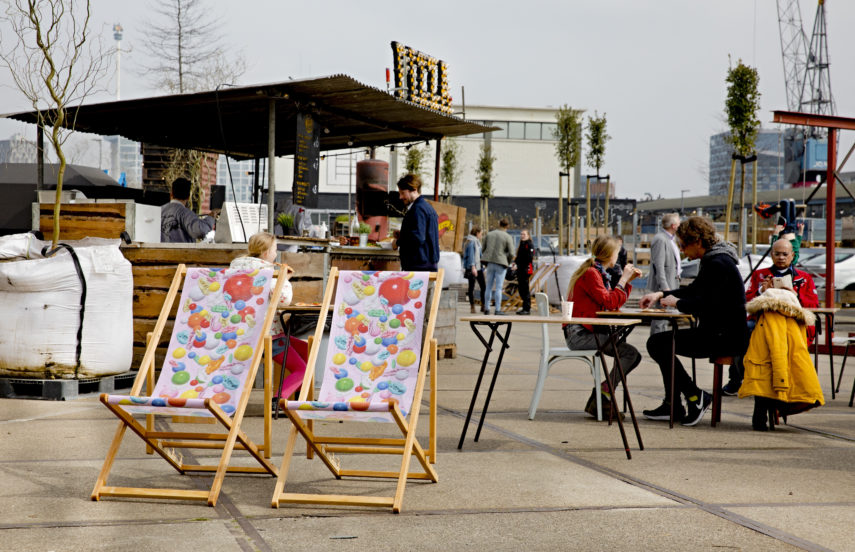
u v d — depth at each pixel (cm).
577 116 3162
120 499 455
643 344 1455
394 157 3691
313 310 684
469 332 1653
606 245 727
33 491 465
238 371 487
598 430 675
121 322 822
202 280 521
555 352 723
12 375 784
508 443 618
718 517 428
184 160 2358
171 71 2405
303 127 1060
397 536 393
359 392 475
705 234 709
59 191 820
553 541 387
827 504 455
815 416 765
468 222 4041
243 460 551
